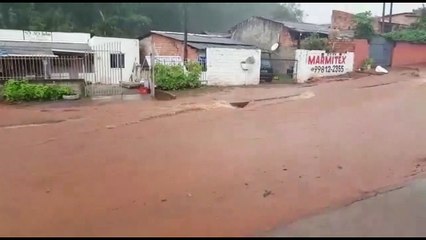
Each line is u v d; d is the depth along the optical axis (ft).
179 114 44.34
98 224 17.06
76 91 63.36
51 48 86.58
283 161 25.98
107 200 19.77
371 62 93.76
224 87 74.64
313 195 20.13
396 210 18.17
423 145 29.96
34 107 52.21
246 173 23.62
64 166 25.59
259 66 83.97
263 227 16.44
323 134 33.55
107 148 29.86
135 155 27.81
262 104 50.67
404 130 34.73
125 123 39.63
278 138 32.27
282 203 19.08
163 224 16.94
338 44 94.68
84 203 19.47
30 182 22.63
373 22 114.11
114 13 179.32
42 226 16.96
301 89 66.18
